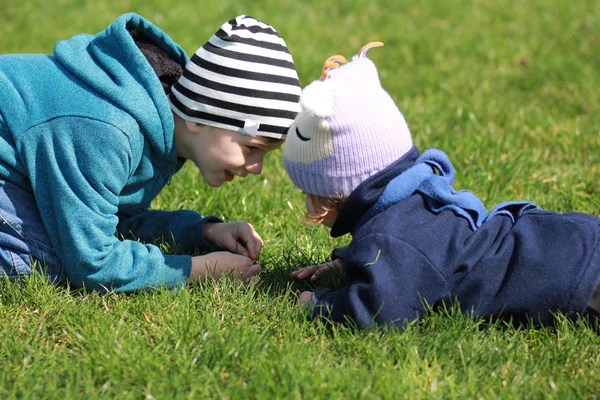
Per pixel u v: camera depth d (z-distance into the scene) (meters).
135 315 3.83
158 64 4.13
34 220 4.05
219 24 10.41
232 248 4.53
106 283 4.01
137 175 4.12
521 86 8.23
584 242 3.68
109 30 4.05
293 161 3.72
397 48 9.61
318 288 3.97
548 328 3.70
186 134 4.13
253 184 5.64
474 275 3.67
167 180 4.35
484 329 3.72
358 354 3.49
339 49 9.59
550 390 3.26
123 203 4.22
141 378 3.24
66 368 3.31
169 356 3.40
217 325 3.63
